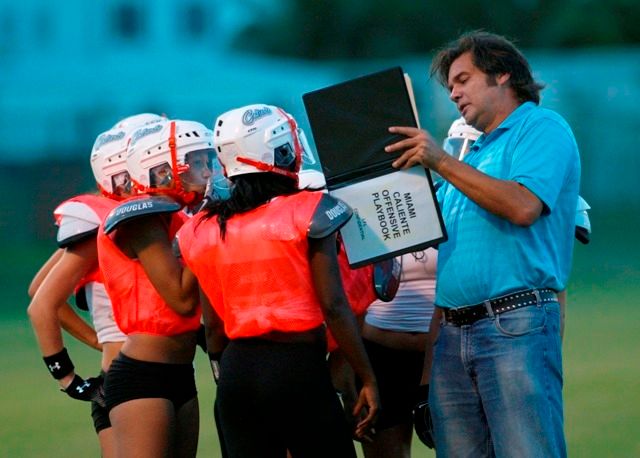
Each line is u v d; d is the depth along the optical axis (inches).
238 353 600.4
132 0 3991.1
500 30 4256.9
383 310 761.0
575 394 1286.9
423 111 3442.4
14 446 1107.9
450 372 636.7
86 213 689.6
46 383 1530.5
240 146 600.1
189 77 3949.3
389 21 4259.4
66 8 3951.8
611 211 3543.3
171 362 651.5
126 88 3878.0
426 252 759.7
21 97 3784.5
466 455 633.6
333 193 632.4
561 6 4259.4
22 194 3533.5
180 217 678.5
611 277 2556.6
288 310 589.3
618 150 3597.4
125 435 643.5
